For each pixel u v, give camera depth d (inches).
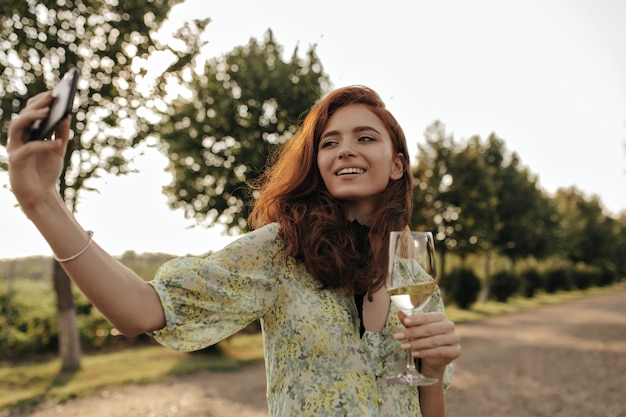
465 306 882.8
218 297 44.6
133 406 257.9
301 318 49.1
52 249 36.4
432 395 54.7
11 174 34.4
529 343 502.3
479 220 826.2
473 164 807.7
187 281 43.4
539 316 789.2
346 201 58.3
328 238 50.9
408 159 60.6
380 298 53.6
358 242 53.1
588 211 2041.1
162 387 296.2
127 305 39.0
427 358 48.8
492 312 857.5
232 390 291.1
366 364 49.3
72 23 244.2
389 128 58.0
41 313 428.8
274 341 49.8
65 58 244.8
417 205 738.2
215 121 368.5
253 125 377.7
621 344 483.8
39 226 35.7
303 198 56.9
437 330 47.3
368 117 56.6
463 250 829.8
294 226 51.3
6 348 395.5
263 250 50.6
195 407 257.3
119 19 247.4
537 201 1144.8
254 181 68.8
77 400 267.9
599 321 701.3
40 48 238.7
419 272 51.7
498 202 1046.4
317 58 397.4
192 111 368.2
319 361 48.3
